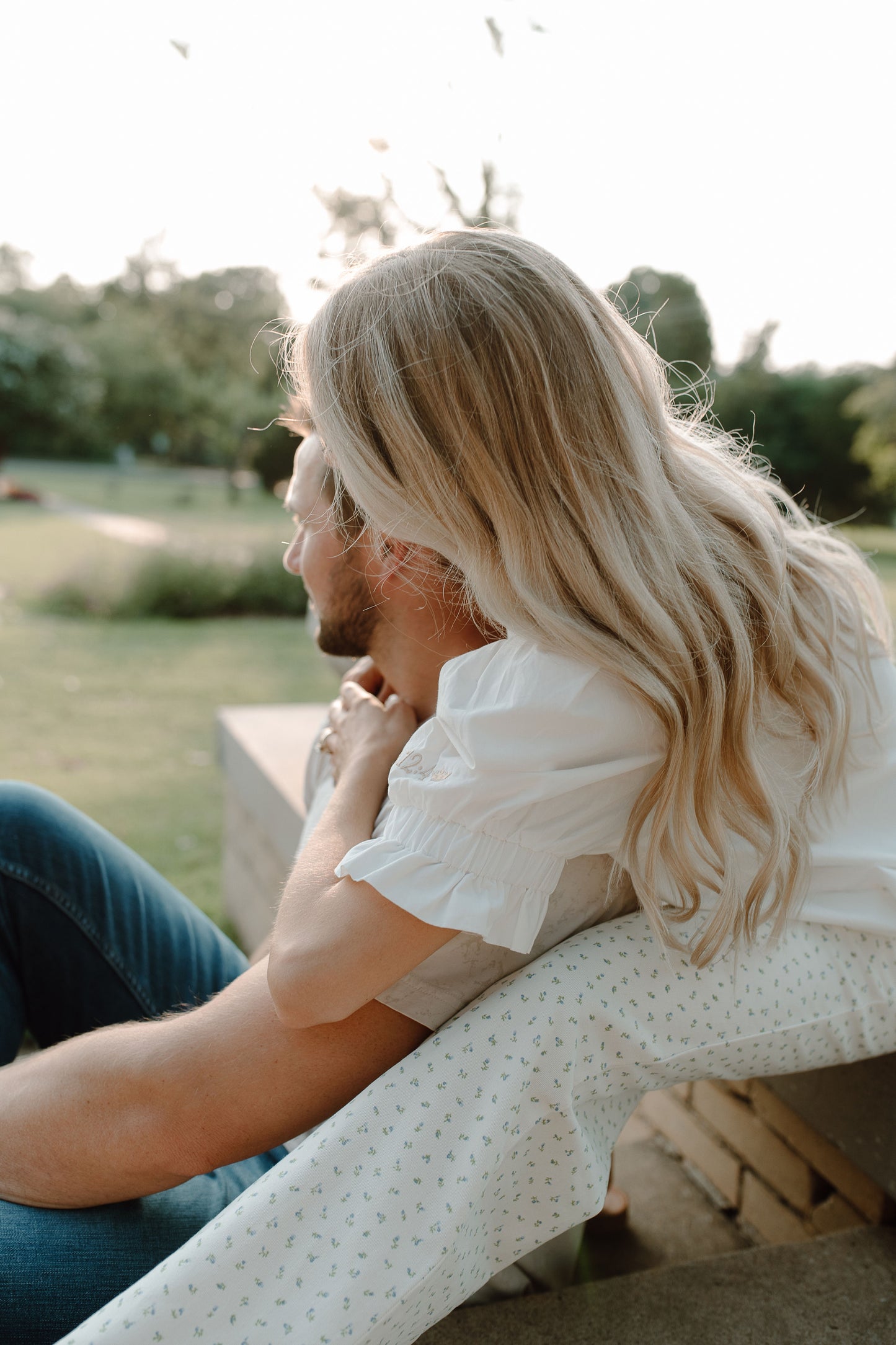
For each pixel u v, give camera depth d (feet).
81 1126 2.68
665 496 2.67
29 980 3.94
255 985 2.70
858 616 3.03
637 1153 5.27
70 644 24.75
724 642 2.61
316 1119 2.69
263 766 7.34
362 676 3.89
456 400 2.55
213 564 31.55
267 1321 2.24
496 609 2.61
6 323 88.28
